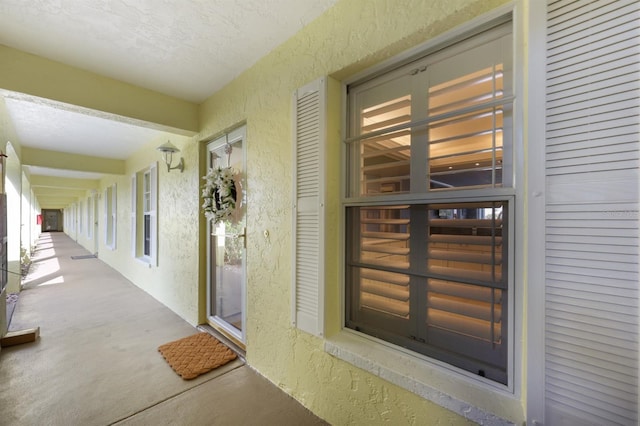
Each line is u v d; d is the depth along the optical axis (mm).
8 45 1792
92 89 2145
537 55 894
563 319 853
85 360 2195
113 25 1621
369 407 1347
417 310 1332
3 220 2551
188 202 2984
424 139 1287
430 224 1269
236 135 2391
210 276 2818
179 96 2596
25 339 2479
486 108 1087
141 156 4332
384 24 1281
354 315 1588
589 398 812
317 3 1468
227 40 1777
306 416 1603
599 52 795
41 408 1646
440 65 1239
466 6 1045
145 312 3287
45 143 4000
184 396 1775
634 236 750
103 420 1564
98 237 7855
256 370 2051
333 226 1571
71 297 3879
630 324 757
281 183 1830
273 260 1894
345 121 1594
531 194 904
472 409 1026
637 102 743
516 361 1025
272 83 1892
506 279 1064
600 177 795
